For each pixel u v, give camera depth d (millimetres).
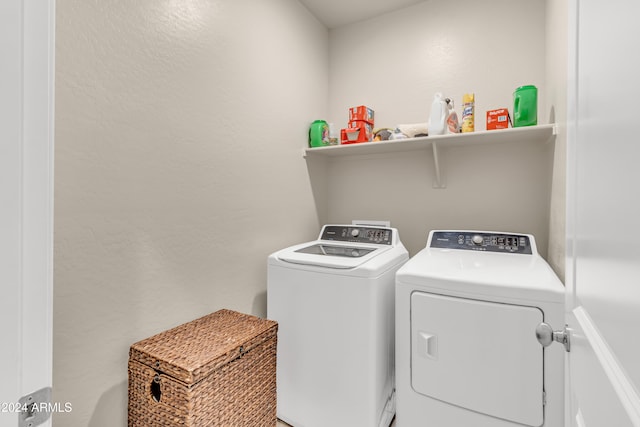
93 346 1146
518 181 2035
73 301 1091
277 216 2102
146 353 1188
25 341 460
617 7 439
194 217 1525
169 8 1388
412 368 1444
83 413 1122
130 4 1235
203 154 1563
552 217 1715
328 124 2510
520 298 1222
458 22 2193
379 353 1533
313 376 1629
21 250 454
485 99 2105
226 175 1703
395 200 2439
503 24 2055
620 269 418
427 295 1398
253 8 1875
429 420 1406
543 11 1939
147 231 1317
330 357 1578
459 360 1327
